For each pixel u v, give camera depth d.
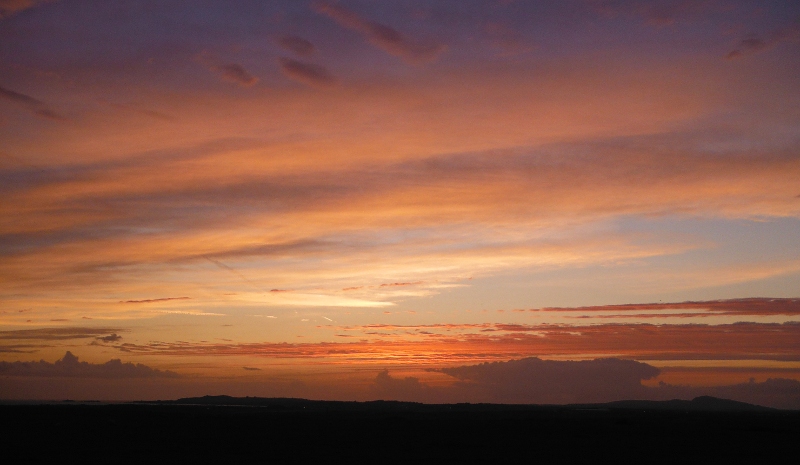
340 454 61.53
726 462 57.59
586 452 65.00
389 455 60.91
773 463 57.59
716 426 119.00
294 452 63.22
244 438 80.81
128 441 75.12
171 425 109.00
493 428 106.31
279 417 148.62
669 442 78.75
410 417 157.38
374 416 163.25
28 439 77.31
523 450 66.81
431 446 70.88
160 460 55.94
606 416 175.25
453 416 168.38
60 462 54.22
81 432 90.06
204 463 53.75
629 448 69.88
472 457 59.59
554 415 181.12
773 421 154.88
